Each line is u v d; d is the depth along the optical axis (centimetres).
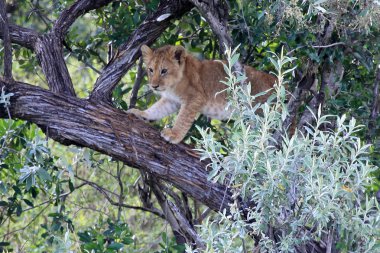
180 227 1222
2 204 1191
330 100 1111
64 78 1115
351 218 877
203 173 1050
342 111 1171
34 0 1510
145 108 1347
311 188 839
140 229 1609
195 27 1362
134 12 1249
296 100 1098
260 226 884
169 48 1173
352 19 1063
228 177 991
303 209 869
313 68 1101
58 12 1374
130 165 1068
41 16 1395
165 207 1222
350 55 1158
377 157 1173
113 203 1257
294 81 1168
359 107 1185
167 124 1367
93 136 1050
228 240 862
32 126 1281
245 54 1242
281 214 912
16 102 1062
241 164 859
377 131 1180
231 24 1173
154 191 1221
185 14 1268
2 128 1116
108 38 1303
